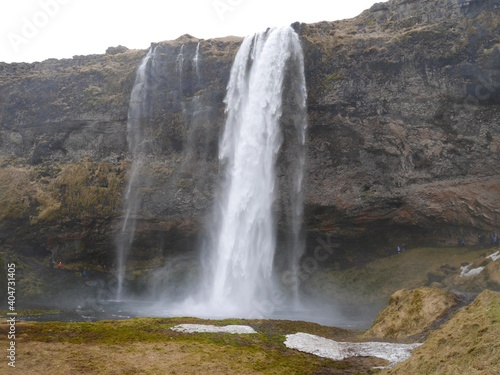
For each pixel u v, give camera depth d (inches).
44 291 2142.0
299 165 2016.5
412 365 701.3
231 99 2150.6
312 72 2001.7
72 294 2193.7
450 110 1806.1
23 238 2333.9
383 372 752.3
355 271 2034.9
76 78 2551.7
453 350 656.4
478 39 1779.0
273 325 1137.4
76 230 2285.9
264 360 839.1
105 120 2406.5
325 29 2150.6
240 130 2113.7
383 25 2128.4
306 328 1155.9
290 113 2016.5
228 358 836.0
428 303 1130.0
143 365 788.0
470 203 1765.5
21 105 2615.7
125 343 915.4
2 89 2696.9
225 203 2116.1
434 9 1993.1
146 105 2316.7
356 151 1946.4
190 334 989.8
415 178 1868.8
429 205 1849.2
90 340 938.7
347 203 1968.5
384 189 1923.0
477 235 1796.3
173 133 2236.7
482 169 1758.1
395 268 1882.4
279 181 2039.9
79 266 2289.6
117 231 2255.2
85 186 2313.0
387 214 1942.7
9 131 2628.0
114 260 2324.1
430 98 1836.9
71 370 759.1
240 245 2052.2
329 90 1959.9
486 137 1747.0
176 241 2237.9
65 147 2493.8
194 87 2233.0
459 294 1192.8
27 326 1050.1
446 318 1064.8
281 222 2060.8
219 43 2335.1
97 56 2773.1
